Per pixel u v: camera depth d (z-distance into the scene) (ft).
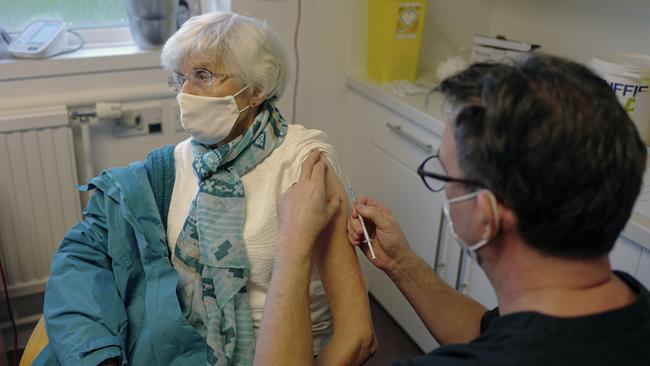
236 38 4.20
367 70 8.07
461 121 2.56
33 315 7.54
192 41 4.18
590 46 7.11
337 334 3.82
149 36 7.13
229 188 4.32
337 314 3.92
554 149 2.27
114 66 6.98
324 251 4.07
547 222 2.38
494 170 2.42
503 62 2.63
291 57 7.68
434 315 3.91
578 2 7.16
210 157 4.33
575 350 2.31
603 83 2.45
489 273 2.75
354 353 3.75
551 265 2.49
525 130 2.32
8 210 6.66
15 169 6.54
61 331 4.14
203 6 7.70
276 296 3.44
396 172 7.47
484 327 3.43
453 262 6.83
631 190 2.40
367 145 8.06
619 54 6.00
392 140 7.42
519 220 2.45
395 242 3.96
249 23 4.36
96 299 4.29
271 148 4.42
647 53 6.41
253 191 4.40
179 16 7.64
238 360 4.16
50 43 6.71
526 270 2.54
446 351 2.59
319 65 7.97
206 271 4.27
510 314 2.50
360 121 8.14
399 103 7.00
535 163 2.30
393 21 7.38
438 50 8.52
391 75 7.73
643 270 4.56
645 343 2.37
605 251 2.48
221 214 4.29
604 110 2.32
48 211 6.86
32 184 6.67
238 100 4.32
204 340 4.19
